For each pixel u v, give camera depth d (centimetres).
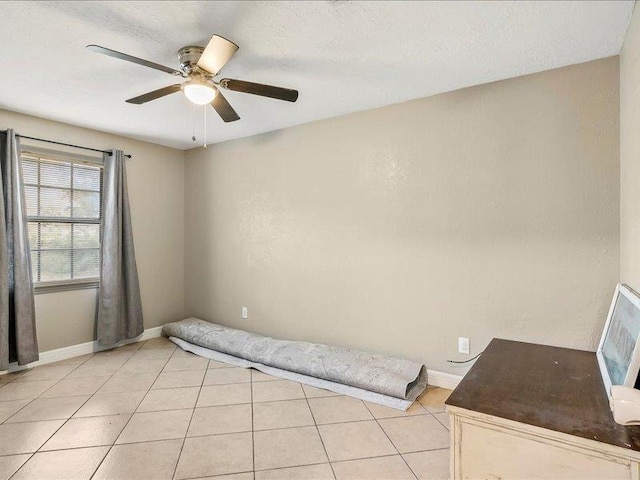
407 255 287
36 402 253
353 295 315
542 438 119
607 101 212
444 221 270
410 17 171
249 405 249
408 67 224
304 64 219
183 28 181
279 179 361
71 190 348
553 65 222
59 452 195
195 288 439
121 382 288
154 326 419
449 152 266
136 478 175
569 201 224
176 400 257
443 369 273
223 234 410
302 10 165
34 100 279
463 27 180
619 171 209
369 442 204
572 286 225
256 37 188
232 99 278
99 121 331
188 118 324
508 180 244
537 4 162
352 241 315
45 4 161
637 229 166
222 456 192
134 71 230
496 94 247
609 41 194
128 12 167
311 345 324
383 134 295
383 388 255
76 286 351
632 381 131
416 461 188
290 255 355
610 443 110
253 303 386
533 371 172
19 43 196
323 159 330
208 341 362
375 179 300
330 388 273
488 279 253
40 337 326
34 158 320
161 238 425
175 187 440
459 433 133
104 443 203
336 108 300
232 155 400
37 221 325
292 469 181
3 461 187
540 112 232
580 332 223
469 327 261
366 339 309
